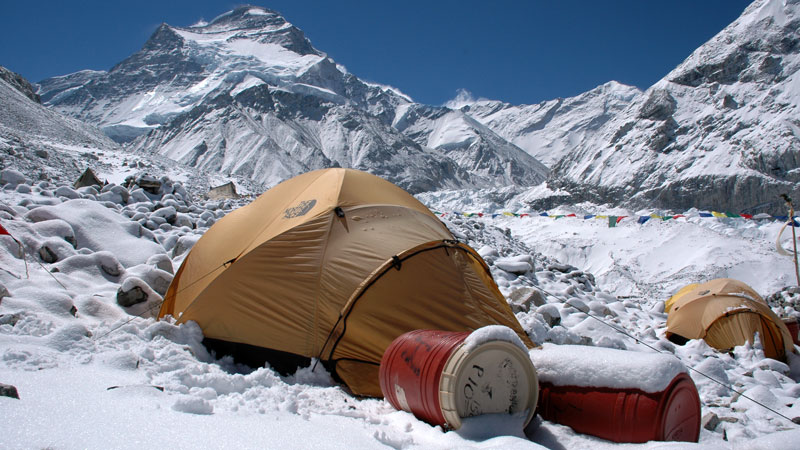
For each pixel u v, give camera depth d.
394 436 3.88
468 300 6.20
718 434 5.09
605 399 4.07
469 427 3.88
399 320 5.85
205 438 3.31
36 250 8.06
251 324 6.09
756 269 67.50
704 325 10.30
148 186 15.88
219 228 7.39
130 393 3.94
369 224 6.56
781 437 3.55
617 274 73.25
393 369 4.53
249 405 4.22
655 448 3.62
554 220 99.00
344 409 4.48
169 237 10.95
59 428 3.18
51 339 4.91
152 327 5.91
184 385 4.43
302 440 3.50
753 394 6.63
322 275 6.13
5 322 5.30
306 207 6.82
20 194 12.20
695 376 7.31
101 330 5.67
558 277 13.87
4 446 2.89
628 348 8.26
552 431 4.19
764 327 9.90
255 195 27.38
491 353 4.01
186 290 6.85
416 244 6.36
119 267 7.91
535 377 4.14
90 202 10.27
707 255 72.25
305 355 5.87
